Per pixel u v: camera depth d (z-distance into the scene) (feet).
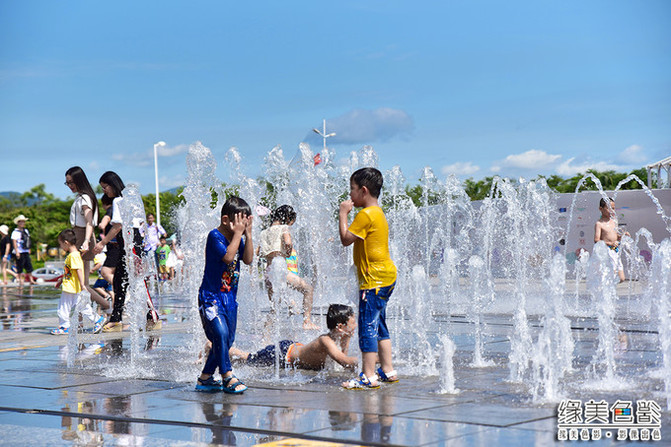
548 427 14.12
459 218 67.15
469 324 32.24
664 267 19.97
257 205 36.27
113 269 33.53
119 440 14.20
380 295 18.72
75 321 25.36
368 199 19.11
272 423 15.12
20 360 25.14
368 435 13.87
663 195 63.10
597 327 29.48
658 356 22.36
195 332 28.02
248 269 32.65
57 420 16.06
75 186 33.12
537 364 17.90
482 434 13.67
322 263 36.37
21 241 79.66
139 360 24.67
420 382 19.26
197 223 28.25
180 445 13.69
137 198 28.84
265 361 22.21
